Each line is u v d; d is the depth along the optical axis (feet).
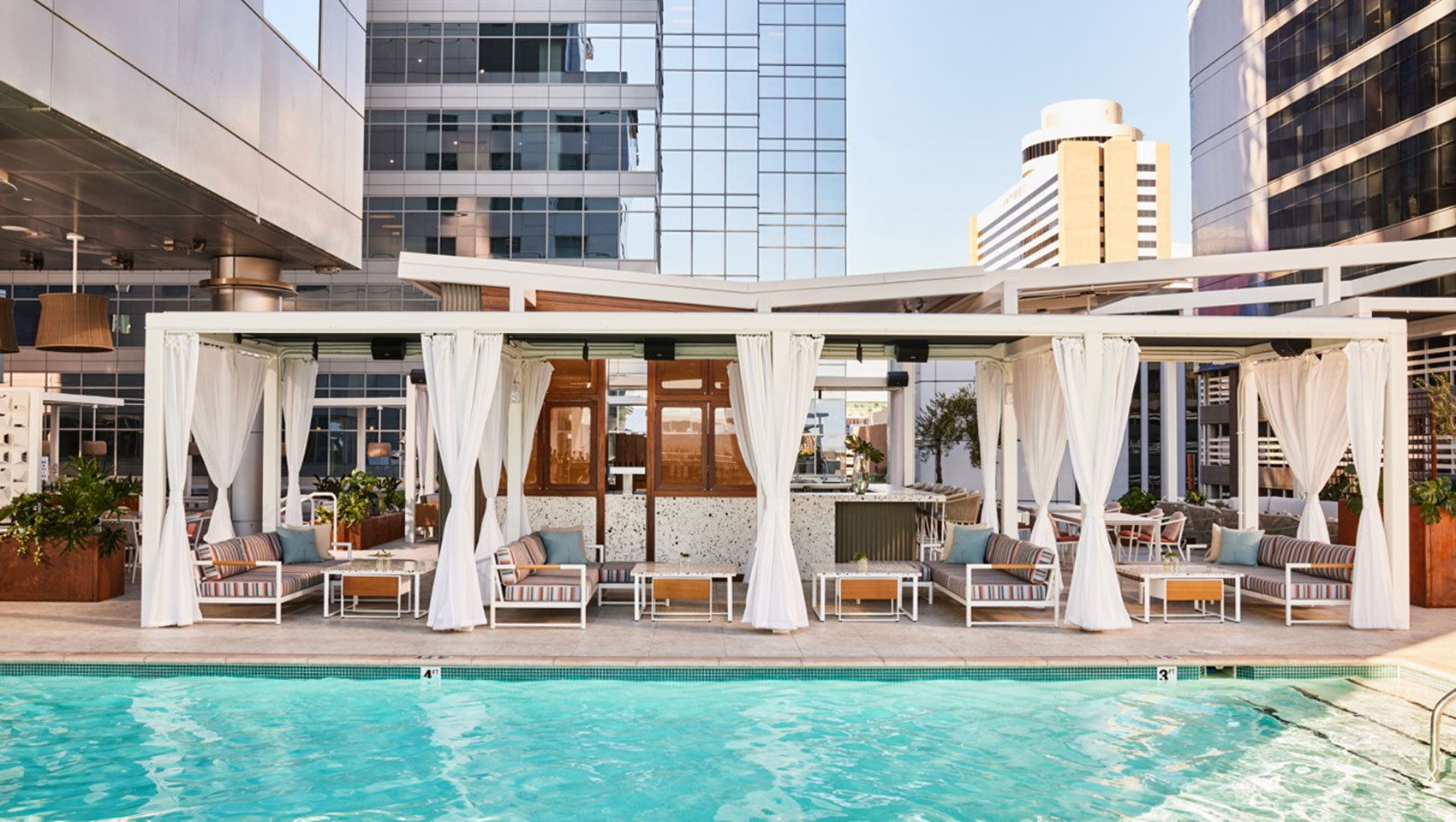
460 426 32.04
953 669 27.71
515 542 35.53
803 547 44.96
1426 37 83.05
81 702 25.34
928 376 118.01
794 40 110.42
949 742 22.61
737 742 22.66
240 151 36.63
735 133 108.27
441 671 27.55
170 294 106.22
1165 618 34.14
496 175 102.12
